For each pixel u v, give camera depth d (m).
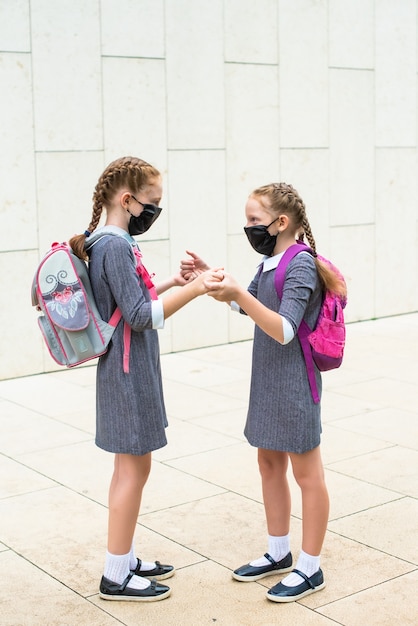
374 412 6.22
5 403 6.60
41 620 3.48
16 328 7.30
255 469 5.12
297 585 3.62
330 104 8.83
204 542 4.17
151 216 3.62
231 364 7.70
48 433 5.87
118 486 3.62
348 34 8.87
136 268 3.58
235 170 8.29
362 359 7.77
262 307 3.42
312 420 3.62
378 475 5.00
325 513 3.66
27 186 7.22
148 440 3.58
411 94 9.43
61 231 7.43
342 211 9.07
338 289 3.60
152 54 7.71
